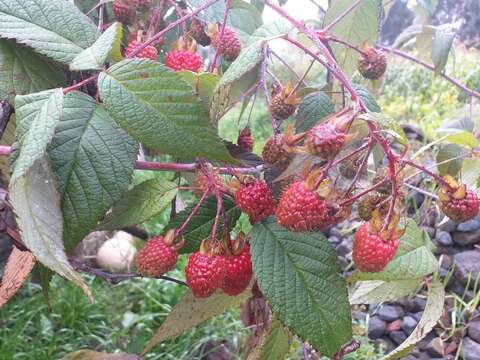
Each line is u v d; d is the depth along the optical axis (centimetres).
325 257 18
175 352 46
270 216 19
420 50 35
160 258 18
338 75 16
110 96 15
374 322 49
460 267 49
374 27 26
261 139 85
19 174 13
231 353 46
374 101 22
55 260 15
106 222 20
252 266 18
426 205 52
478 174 24
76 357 28
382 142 15
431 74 87
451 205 17
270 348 22
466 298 48
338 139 14
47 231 15
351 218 59
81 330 49
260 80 21
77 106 17
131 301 54
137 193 21
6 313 48
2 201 18
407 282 24
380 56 22
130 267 55
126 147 17
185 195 48
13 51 19
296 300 18
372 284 25
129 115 15
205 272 17
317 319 18
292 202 15
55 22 18
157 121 15
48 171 15
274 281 18
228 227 20
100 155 16
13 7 18
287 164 18
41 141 14
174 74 15
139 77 15
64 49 18
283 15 18
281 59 27
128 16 23
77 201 16
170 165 21
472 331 45
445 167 24
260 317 25
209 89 18
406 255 20
